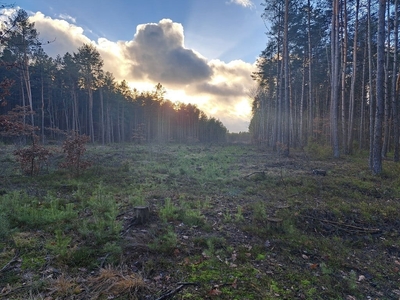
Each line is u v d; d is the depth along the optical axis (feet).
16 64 27.02
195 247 14.52
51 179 29.04
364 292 12.31
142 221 17.17
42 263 12.14
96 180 29.40
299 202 23.17
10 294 9.98
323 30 75.05
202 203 22.47
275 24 69.62
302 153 63.57
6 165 37.19
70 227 15.89
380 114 33.73
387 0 51.42
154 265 12.55
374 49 72.23
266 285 11.68
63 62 130.52
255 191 26.99
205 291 10.88
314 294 11.44
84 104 164.25
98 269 12.00
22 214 16.90
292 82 97.45
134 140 170.30
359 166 40.86
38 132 125.18
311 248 15.87
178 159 52.47
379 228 19.67
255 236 16.65
